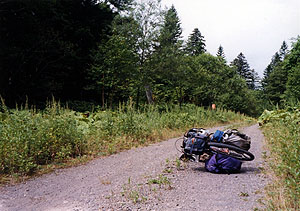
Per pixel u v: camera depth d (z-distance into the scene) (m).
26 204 4.54
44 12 20.53
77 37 23.61
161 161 7.48
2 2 17.52
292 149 5.75
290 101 16.36
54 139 8.06
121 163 7.49
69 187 5.42
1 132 6.98
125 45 21.91
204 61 48.34
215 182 5.32
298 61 37.94
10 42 19.11
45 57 20.64
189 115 20.22
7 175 6.18
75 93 25.09
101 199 4.54
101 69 21.53
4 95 18.77
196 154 6.41
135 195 4.62
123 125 11.55
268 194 4.31
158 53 24.53
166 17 24.83
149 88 26.34
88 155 8.45
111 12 26.81
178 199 4.40
